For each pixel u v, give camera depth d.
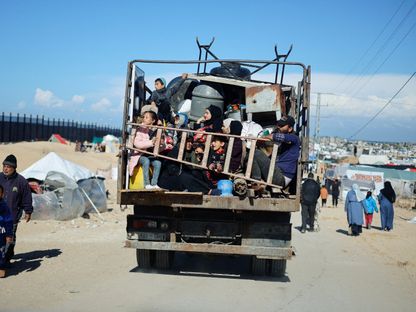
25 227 14.93
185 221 8.66
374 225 22.81
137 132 8.62
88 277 8.69
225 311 6.83
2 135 51.75
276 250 8.43
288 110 10.55
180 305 7.02
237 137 8.27
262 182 8.23
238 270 10.04
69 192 17.23
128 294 7.54
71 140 68.75
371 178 46.16
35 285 7.88
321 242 15.72
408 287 9.21
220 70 10.96
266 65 11.24
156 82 10.26
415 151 159.38
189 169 8.55
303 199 18.45
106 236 14.27
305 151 8.48
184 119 9.81
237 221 8.57
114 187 31.91
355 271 10.70
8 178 9.03
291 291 8.38
